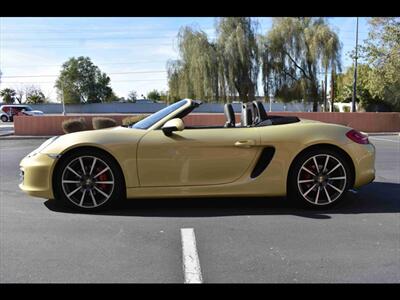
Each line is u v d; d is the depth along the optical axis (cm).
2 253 355
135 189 472
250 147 477
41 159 473
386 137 2041
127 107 6750
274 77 3102
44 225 433
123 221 446
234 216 463
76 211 481
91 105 6694
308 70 3077
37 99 8681
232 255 348
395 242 378
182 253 354
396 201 532
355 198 549
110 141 469
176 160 470
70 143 469
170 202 525
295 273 313
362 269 320
